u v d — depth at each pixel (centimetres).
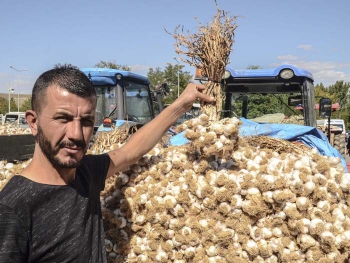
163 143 296
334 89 3856
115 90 635
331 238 177
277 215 191
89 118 145
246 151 216
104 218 215
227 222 192
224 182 192
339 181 195
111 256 218
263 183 188
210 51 219
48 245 140
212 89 217
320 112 558
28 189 140
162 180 216
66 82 139
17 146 329
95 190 168
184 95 213
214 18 227
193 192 200
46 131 140
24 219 136
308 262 185
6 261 128
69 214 146
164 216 203
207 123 204
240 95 571
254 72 517
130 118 673
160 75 2873
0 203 134
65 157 142
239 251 192
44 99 139
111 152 199
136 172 222
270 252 187
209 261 196
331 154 320
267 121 548
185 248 201
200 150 206
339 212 189
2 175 253
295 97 554
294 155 234
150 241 208
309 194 188
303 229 183
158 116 215
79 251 146
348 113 3606
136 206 213
